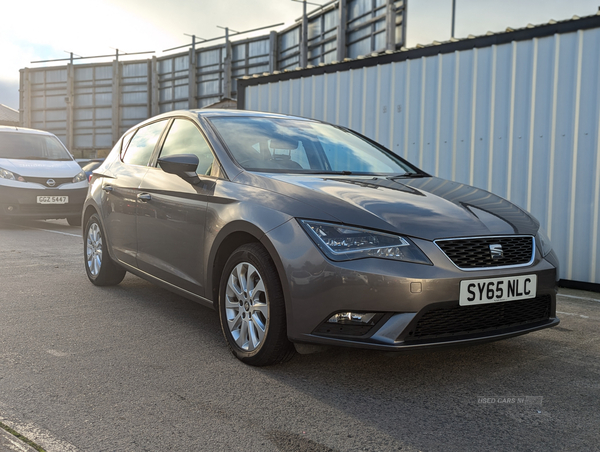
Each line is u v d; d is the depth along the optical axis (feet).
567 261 17.25
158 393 7.82
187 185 10.75
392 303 7.72
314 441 6.50
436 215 8.51
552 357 9.84
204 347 9.96
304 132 12.23
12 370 8.56
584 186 16.84
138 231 12.39
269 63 95.50
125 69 116.37
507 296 8.30
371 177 10.61
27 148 30.71
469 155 19.52
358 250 7.90
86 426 6.72
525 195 18.15
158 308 12.74
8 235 26.12
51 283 15.26
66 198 28.63
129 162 13.79
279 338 8.54
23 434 6.45
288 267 8.22
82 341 10.16
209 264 9.90
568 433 6.86
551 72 17.39
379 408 7.51
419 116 20.95
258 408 7.40
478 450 6.39
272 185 9.24
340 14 71.46
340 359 9.43
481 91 19.11
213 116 11.86
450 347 8.02
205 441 6.43
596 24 16.37
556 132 17.37
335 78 23.91
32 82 126.00
